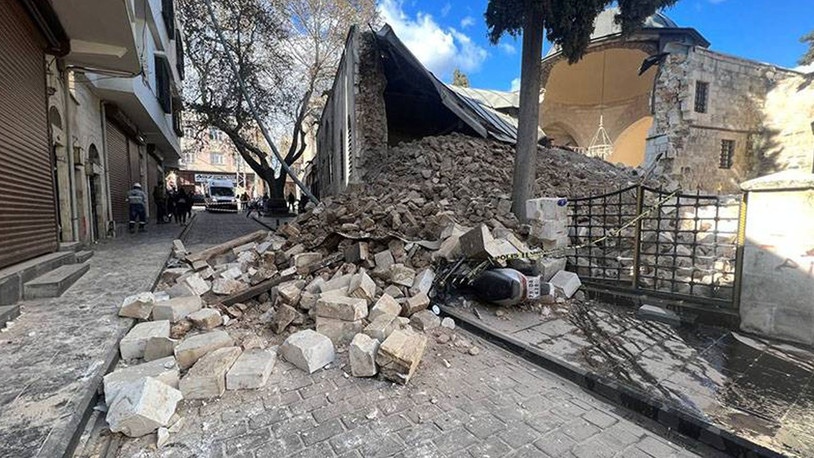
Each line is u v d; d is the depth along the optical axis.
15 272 4.51
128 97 10.56
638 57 20.91
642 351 3.73
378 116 12.30
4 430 2.25
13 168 4.87
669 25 19.47
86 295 4.88
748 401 2.86
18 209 5.00
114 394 2.68
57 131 7.51
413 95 14.01
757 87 18.64
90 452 2.33
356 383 3.19
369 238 5.96
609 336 4.09
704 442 2.56
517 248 5.41
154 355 3.38
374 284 4.77
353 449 2.39
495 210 7.17
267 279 5.50
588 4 6.30
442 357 3.74
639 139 25.27
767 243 3.92
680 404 2.81
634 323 4.46
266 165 22.89
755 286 4.02
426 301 4.63
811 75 17.30
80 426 2.41
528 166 6.84
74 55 7.54
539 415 2.83
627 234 5.69
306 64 21.25
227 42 17.88
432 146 11.00
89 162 9.44
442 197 8.10
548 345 3.87
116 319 4.05
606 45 18.92
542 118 25.17
